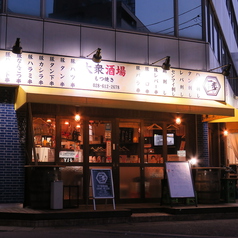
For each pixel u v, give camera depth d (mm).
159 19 14047
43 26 12312
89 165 12930
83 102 11344
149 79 13227
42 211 10477
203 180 12945
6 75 11430
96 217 10633
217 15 16797
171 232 9492
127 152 13500
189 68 14180
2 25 11812
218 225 10547
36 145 12242
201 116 14492
